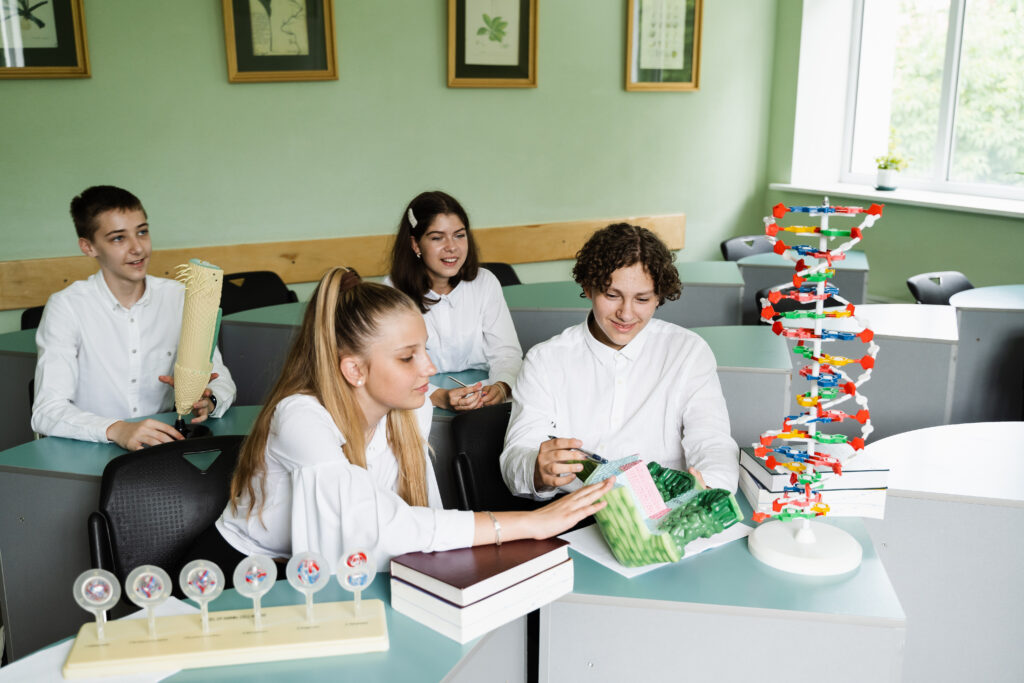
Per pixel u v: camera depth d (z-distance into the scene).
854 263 4.44
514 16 4.94
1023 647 1.89
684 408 1.89
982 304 3.57
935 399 3.15
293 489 1.46
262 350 3.26
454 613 1.26
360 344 1.47
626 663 1.43
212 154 4.33
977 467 1.97
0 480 2.12
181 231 4.33
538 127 5.21
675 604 1.37
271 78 4.36
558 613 1.43
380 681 1.17
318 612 1.32
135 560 1.77
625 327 1.83
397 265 2.80
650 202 5.73
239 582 1.24
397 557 1.36
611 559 1.52
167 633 1.26
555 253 5.41
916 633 1.96
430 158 4.91
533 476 1.78
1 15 3.75
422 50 4.75
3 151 3.88
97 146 4.07
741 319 3.93
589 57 5.28
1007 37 4.92
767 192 6.17
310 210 4.64
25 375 3.06
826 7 5.76
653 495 1.55
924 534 1.88
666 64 5.52
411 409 1.60
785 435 1.49
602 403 1.93
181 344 2.07
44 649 1.26
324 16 4.44
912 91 5.49
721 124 5.89
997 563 1.85
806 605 1.35
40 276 4.01
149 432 2.12
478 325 2.90
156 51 4.11
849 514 1.62
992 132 5.08
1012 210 4.67
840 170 6.05
